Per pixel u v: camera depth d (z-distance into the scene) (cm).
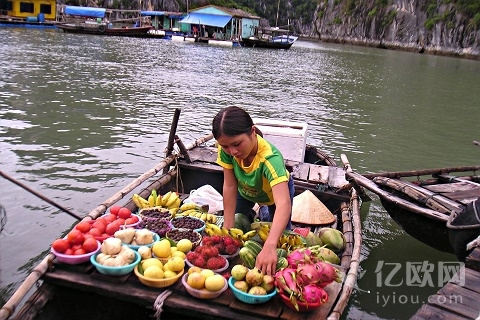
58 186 704
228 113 347
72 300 374
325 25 9556
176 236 417
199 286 339
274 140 679
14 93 1323
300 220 550
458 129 1360
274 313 332
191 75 2091
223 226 427
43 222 598
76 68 1969
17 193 665
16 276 490
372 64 3684
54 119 1074
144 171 795
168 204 519
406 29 7362
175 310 342
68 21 5303
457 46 6391
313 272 335
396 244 631
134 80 1777
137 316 376
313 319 330
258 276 339
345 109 1541
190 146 689
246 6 9712
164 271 357
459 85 2503
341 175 635
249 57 3447
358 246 452
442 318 358
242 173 391
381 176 684
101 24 4703
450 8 6525
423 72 3216
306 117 1366
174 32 5241
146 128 1064
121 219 433
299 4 10919
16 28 4184
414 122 1411
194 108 1345
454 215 520
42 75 1692
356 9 8562
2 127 968
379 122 1367
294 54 4228
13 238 557
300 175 627
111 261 351
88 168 784
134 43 3800
